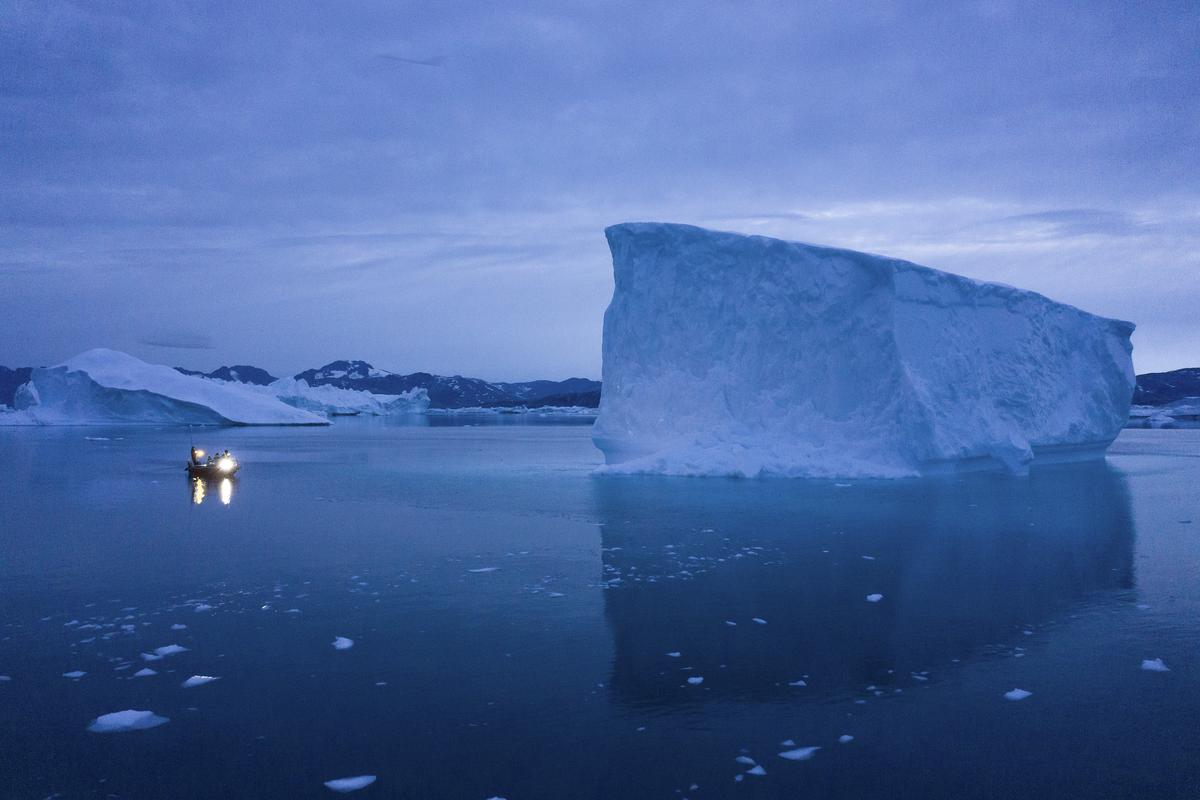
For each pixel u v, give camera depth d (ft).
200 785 19.98
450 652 29.53
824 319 88.17
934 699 25.08
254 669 27.91
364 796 19.36
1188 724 23.20
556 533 54.29
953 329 91.97
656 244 95.40
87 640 31.22
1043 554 46.26
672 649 29.76
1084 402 108.68
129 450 154.81
